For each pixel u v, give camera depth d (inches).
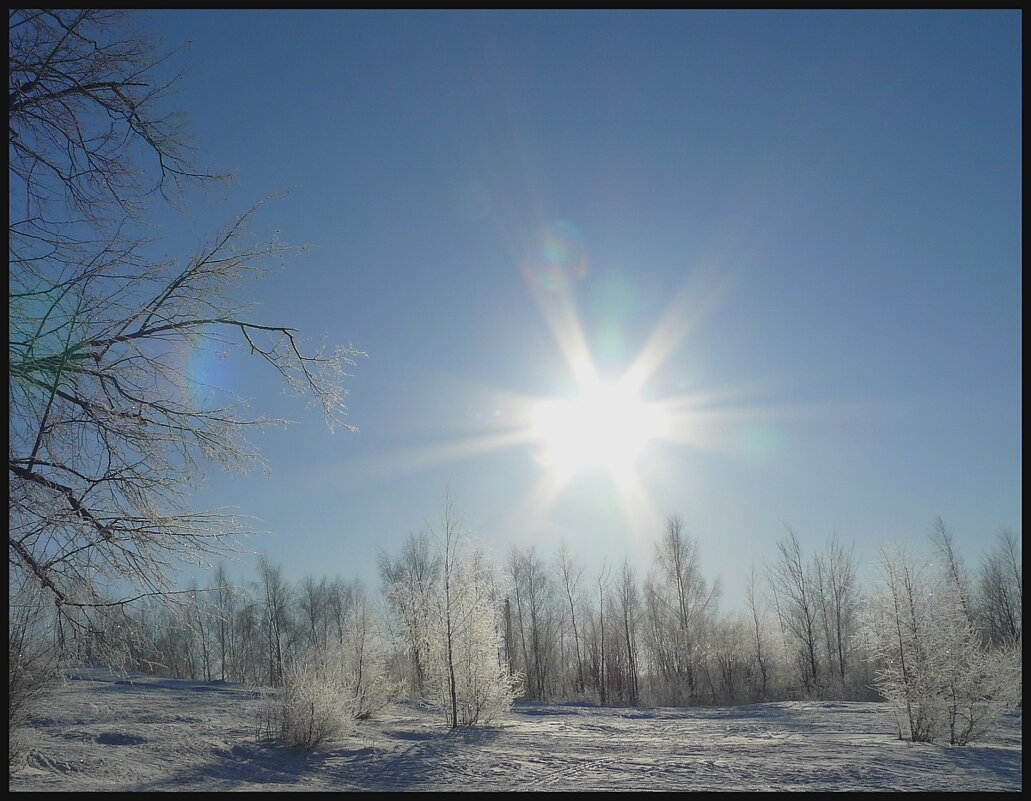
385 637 1061.1
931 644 792.3
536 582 2326.5
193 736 691.4
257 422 356.2
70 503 310.0
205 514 335.0
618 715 1253.1
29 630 321.7
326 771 594.2
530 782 552.4
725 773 586.6
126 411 325.1
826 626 2027.6
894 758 658.8
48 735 645.3
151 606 321.7
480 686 974.4
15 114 330.3
